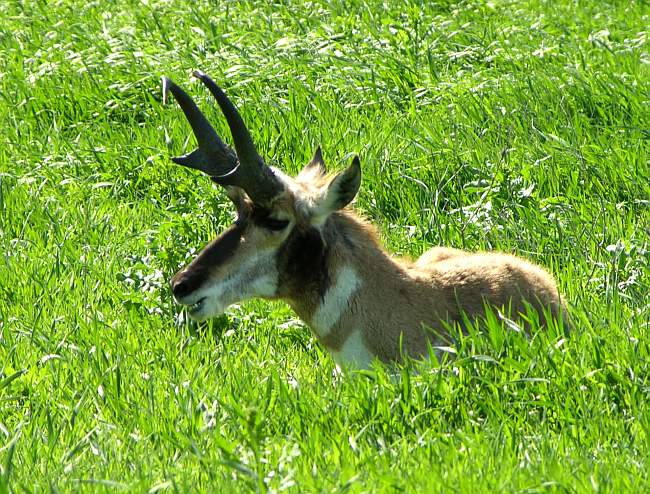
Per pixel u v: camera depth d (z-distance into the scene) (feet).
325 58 58.54
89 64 59.57
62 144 52.01
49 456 28.07
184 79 56.90
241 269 31.81
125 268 40.50
